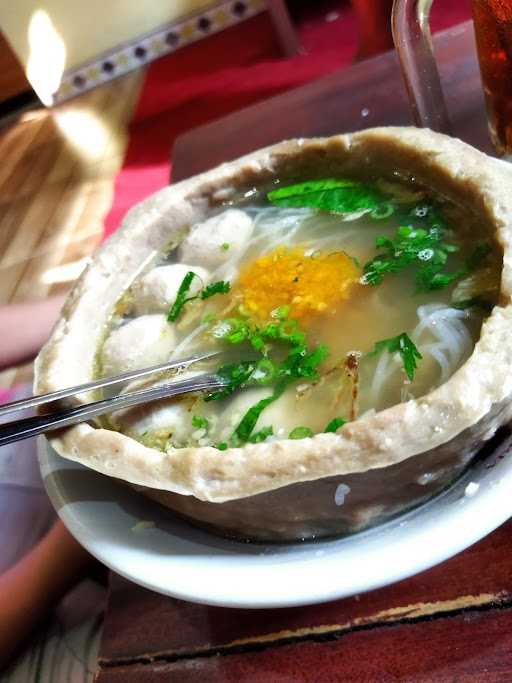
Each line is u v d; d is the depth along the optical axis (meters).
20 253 0.76
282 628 0.17
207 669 0.17
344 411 0.17
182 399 0.19
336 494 0.15
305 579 0.15
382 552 0.15
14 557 0.31
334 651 0.16
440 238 0.21
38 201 0.85
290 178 0.26
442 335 0.18
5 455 0.34
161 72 1.08
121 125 0.95
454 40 0.35
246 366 0.19
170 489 0.15
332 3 0.96
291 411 0.18
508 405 0.15
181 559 0.16
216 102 0.86
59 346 0.21
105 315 0.24
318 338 0.20
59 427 0.17
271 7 0.85
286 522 0.16
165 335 0.22
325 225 0.24
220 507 0.16
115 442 0.16
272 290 0.22
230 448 0.17
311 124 0.35
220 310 0.22
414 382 0.17
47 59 1.16
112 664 0.18
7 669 0.30
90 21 1.12
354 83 0.36
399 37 0.25
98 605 0.31
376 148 0.23
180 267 0.24
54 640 0.30
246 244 0.25
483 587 0.16
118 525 0.18
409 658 0.15
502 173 0.20
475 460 0.16
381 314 0.20
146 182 0.76
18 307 0.44
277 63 0.88
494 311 0.16
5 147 1.09
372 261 0.21
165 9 1.11
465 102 0.30
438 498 0.16
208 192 0.26
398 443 0.14
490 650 0.15
